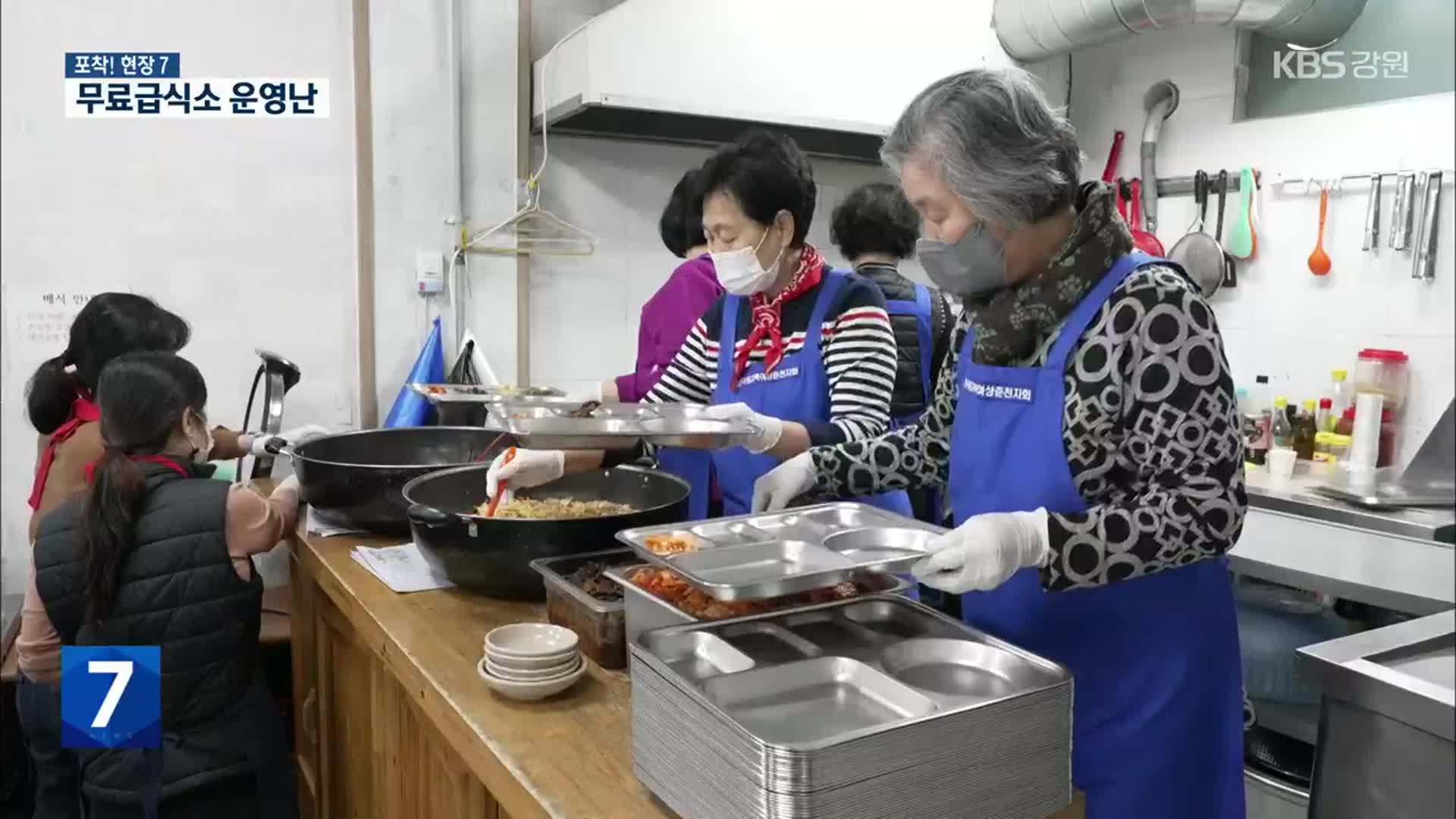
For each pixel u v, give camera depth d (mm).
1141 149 3701
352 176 2957
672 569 1138
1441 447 1215
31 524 2250
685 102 2842
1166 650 1271
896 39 3145
